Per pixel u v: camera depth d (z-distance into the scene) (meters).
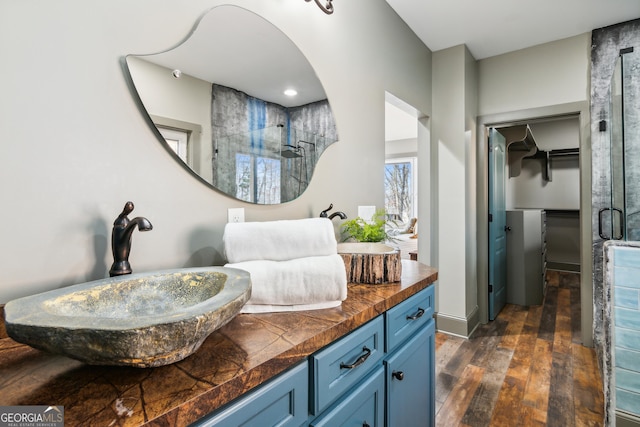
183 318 0.54
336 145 1.66
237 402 0.58
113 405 0.48
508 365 2.21
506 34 2.54
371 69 1.94
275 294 0.90
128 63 0.91
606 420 1.58
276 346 0.69
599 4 2.16
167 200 1.00
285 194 1.38
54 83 0.78
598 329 2.42
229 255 0.96
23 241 0.73
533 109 2.75
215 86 1.12
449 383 2.00
